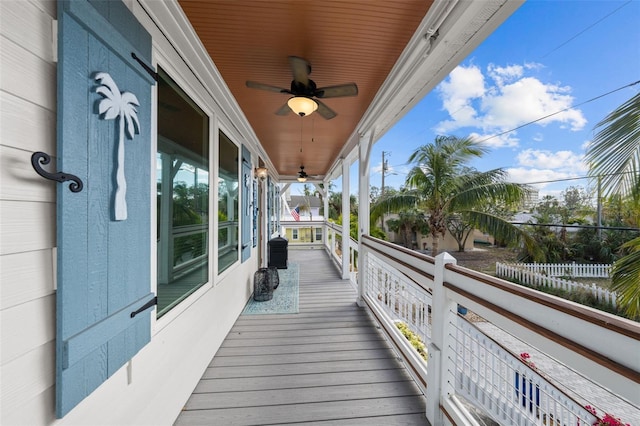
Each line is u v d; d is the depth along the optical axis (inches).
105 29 38.5
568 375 94.6
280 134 168.9
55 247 33.0
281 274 222.7
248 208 151.0
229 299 114.7
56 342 32.3
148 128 51.1
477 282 53.3
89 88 35.8
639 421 71.7
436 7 61.6
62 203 32.1
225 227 110.5
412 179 226.8
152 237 54.4
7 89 27.9
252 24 69.2
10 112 28.2
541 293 41.0
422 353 95.1
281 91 88.4
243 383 80.0
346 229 210.7
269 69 92.3
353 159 217.6
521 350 114.1
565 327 36.4
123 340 43.7
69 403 33.4
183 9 63.1
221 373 85.0
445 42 67.7
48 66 32.0
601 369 31.7
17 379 29.0
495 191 179.8
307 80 84.4
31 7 30.2
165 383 61.3
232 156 121.1
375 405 71.2
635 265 56.3
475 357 66.6
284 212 606.9
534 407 50.8
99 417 40.8
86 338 35.3
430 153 216.5
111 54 40.1
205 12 64.5
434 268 69.2
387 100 105.3
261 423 65.3
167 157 63.8
